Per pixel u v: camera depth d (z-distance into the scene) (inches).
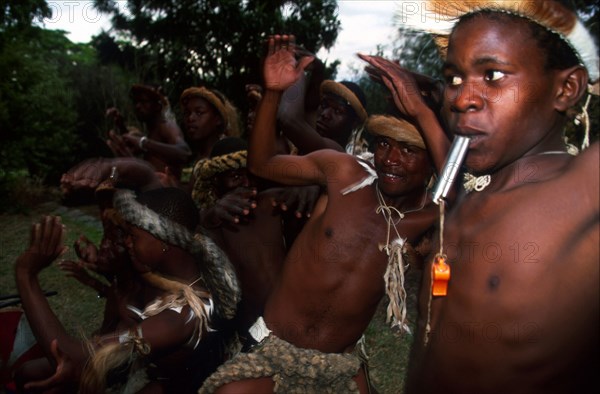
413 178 97.3
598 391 61.1
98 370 95.7
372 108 345.1
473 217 67.9
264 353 101.6
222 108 206.7
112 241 123.7
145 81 530.9
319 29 473.4
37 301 101.7
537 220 61.6
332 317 103.9
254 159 104.5
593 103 181.0
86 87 582.9
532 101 62.0
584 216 59.7
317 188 127.8
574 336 59.1
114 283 134.9
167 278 108.1
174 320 101.7
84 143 566.9
